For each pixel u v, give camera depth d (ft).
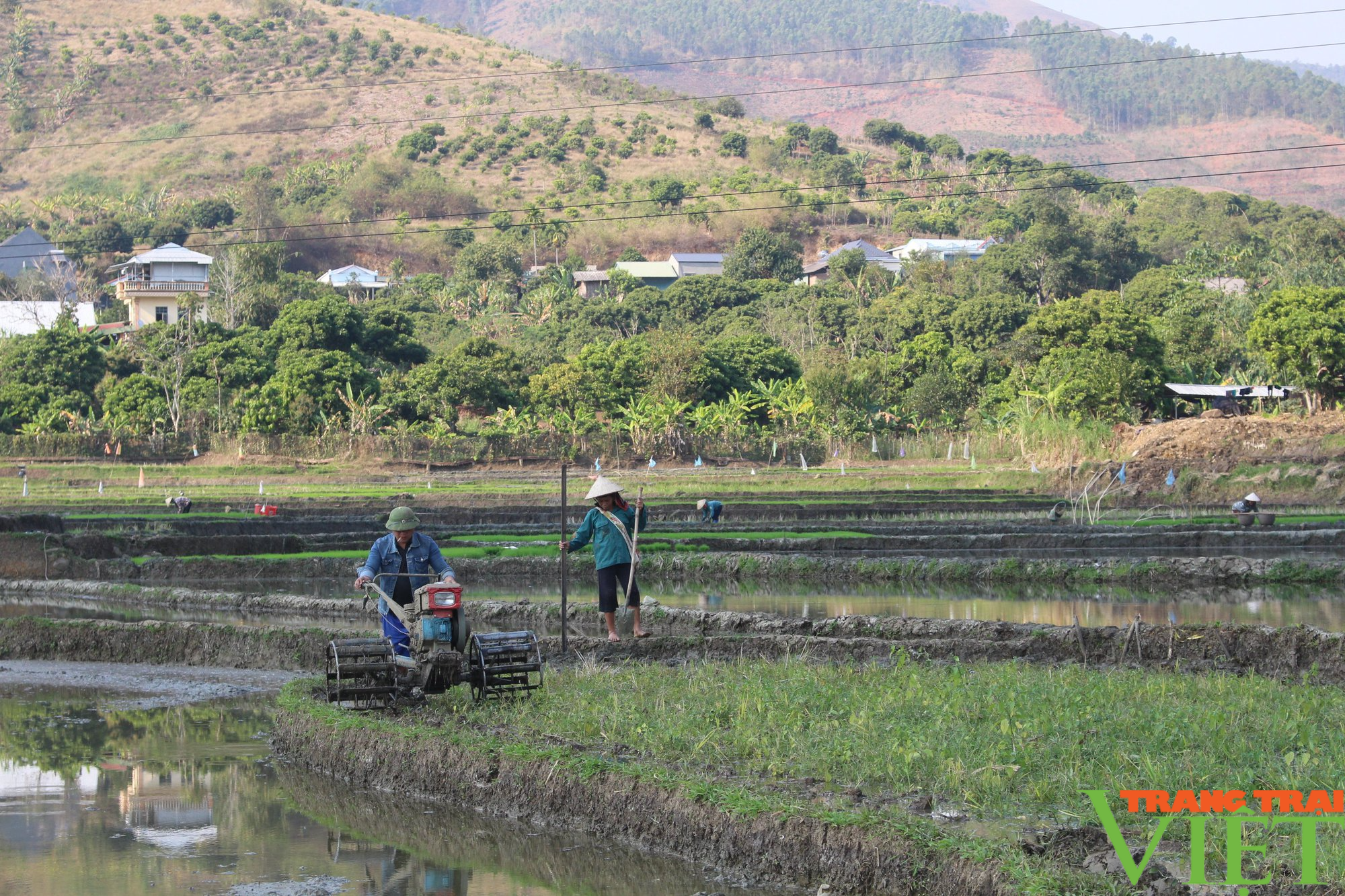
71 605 113.50
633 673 58.39
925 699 48.37
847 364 403.75
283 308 482.69
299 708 52.60
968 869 31.35
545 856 38.04
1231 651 69.67
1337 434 253.44
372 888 34.99
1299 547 155.74
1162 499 238.27
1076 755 39.88
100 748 53.06
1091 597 112.47
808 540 154.71
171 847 38.91
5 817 42.16
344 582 135.64
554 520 198.18
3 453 322.14
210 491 265.13
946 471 297.53
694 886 35.12
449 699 54.19
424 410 385.91
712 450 349.00
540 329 634.02
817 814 35.24
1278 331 322.96
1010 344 408.87
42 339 383.24
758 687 51.72
